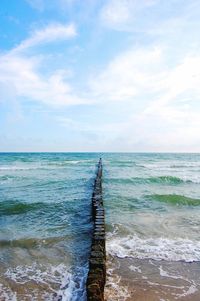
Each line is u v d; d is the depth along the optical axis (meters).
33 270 6.73
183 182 22.78
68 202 14.44
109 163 52.62
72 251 7.88
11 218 11.37
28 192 17.47
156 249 7.97
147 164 49.34
